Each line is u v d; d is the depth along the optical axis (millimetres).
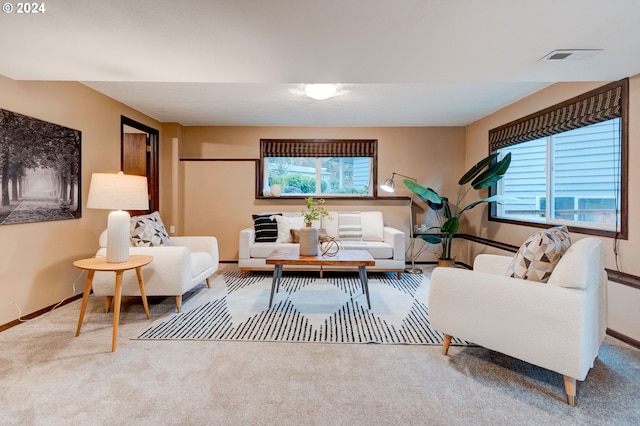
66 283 2988
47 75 2381
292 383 1737
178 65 2219
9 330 2381
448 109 4086
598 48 1949
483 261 2432
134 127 4137
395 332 2408
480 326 1830
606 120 2641
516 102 3748
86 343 2184
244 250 4016
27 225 2604
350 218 4551
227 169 4906
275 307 2938
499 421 1451
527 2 1489
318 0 1482
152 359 1980
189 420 1447
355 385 1724
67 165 2973
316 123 4820
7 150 2406
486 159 3852
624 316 2248
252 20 1663
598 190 2779
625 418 1466
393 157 4992
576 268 1562
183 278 2760
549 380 1774
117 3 1496
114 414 1479
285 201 4918
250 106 3951
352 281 3854
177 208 4809
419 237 4582
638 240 2336
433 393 1656
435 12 1577
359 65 2236
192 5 1520
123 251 2387
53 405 1537
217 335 2326
